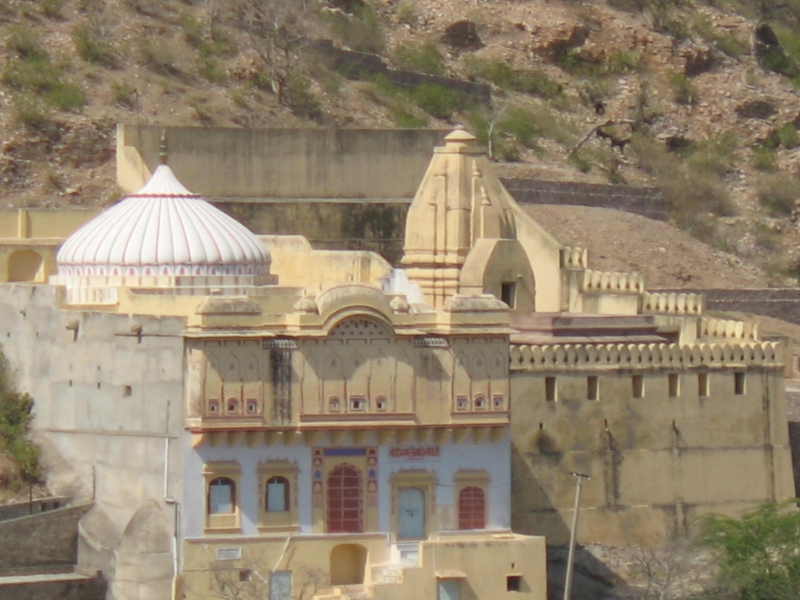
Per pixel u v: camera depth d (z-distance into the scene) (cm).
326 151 16538
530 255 15750
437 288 14550
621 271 19162
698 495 14112
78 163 18262
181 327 12544
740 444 14262
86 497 13112
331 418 12644
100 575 12756
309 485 12675
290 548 12631
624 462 13900
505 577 12631
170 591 12544
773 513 13788
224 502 12562
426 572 12519
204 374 12475
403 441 12812
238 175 16350
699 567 13550
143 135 16300
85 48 19725
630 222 19925
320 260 14775
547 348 13750
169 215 13600
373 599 12444
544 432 13712
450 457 12900
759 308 19538
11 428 13425
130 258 13450
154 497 12712
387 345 12744
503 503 12975
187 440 12494
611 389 13888
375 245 16362
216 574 12525
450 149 14675
